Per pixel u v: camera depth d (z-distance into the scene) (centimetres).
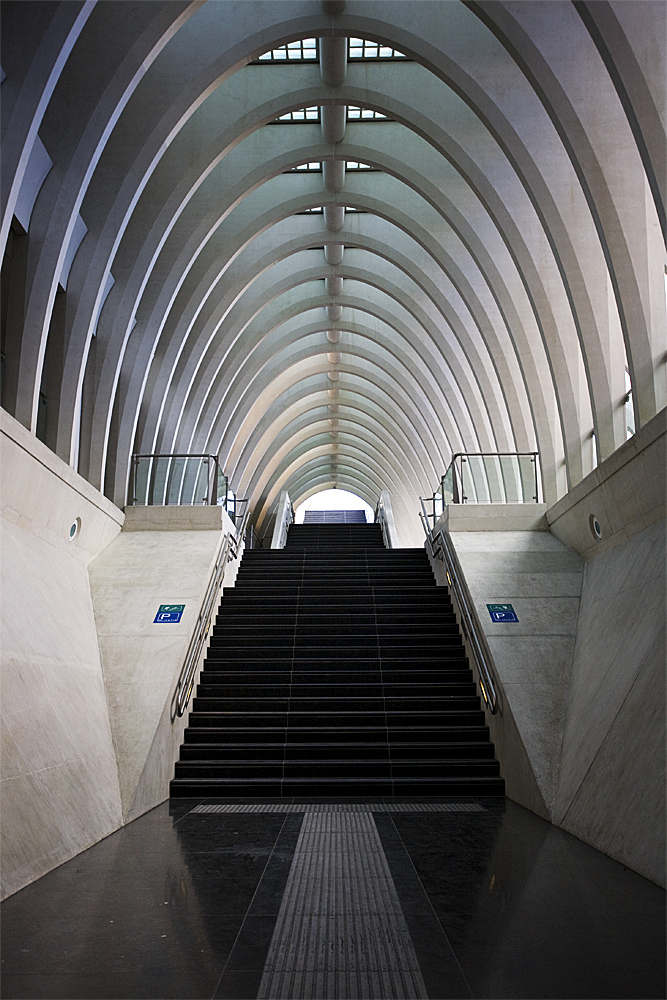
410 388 2683
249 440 3086
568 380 1353
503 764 882
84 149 976
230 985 320
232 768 889
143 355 1518
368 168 1777
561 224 1170
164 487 1512
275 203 1759
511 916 411
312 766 890
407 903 435
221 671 1126
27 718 617
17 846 489
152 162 1179
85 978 328
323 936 380
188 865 523
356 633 1245
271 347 2498
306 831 646
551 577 1184
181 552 1309
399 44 1186
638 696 649
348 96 1380
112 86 973
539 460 1512
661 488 895
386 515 2705
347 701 1022
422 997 308
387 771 893
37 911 420
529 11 984
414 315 2109
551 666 948
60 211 978
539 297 1352
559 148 1173
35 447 911
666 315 988
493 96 1171
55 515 1060
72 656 843
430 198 1556
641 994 310
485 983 322
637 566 918
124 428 1505
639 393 984
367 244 1955
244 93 1379
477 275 1700
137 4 980
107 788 690
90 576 1204
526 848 576
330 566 1689
